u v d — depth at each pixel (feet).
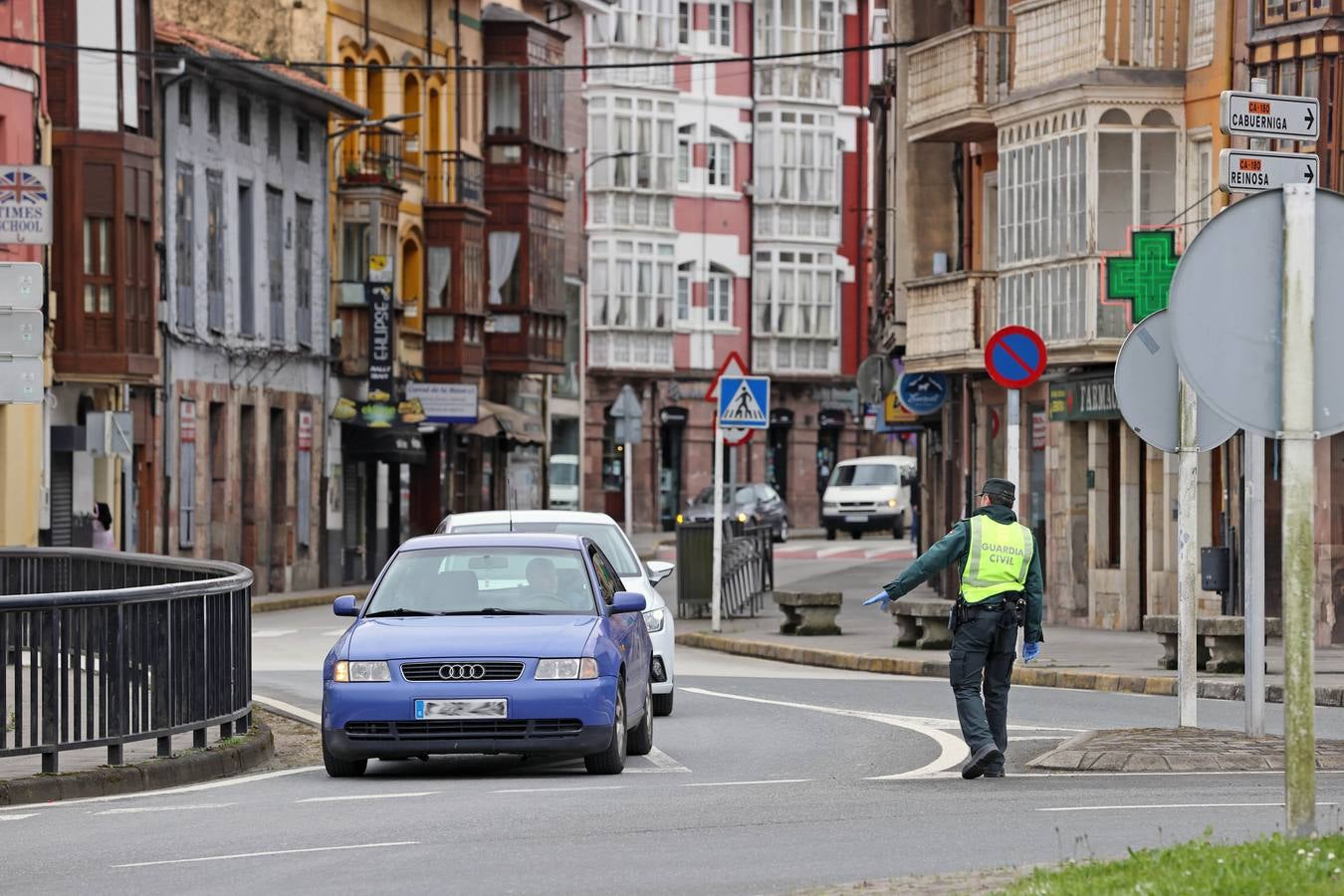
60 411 422.82
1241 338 99.86
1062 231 364.38
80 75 424.87
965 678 160.66
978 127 402.31
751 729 205.05
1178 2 353.31
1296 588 98.22
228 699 182.50
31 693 155.94
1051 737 191.21
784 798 146.00
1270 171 162.91
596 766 165.89
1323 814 126.31
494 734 161.07
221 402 490.49
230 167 495.41
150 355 433.07
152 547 452.76
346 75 568.00
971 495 417.69
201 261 478.59
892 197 571.28
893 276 514.27
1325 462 308.81
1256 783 151.53
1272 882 89.76
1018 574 161.38
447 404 586.86
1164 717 211.61
